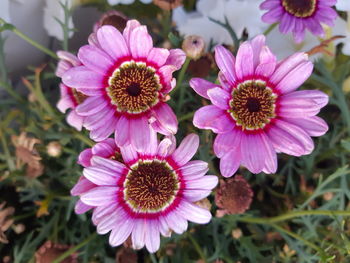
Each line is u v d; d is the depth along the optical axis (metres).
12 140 0.21
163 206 0.18
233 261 0.22
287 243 0.22
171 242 0.22
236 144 0.17
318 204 0.24
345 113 0.24
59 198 0.23
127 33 0.17
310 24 0.21
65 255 0.19
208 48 0.27
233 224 0.22
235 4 0.26
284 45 0.26
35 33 0.27
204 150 0.21
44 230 0.21
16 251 0.20
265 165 0.17
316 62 0.24
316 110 0.17
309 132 0.17
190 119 0.23
